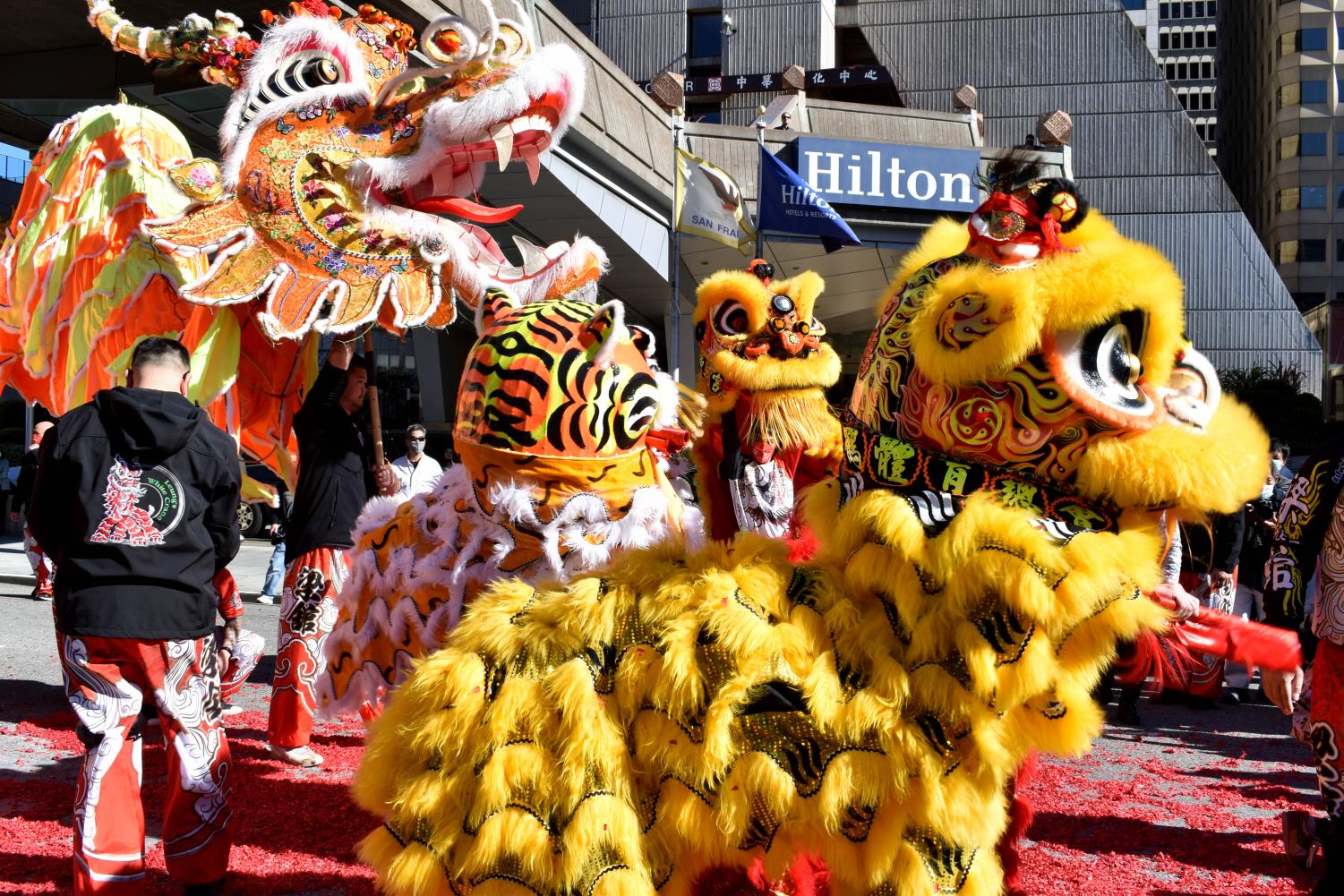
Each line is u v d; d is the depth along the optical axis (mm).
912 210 20844
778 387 4445
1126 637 2207
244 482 5676
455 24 5109
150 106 12641
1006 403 2312
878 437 2500
